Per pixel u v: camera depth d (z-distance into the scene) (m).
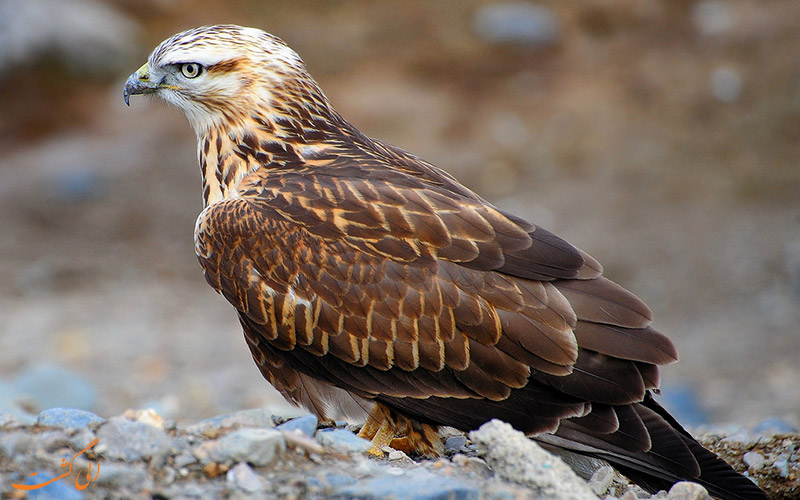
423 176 7.76
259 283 7.18
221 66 7.86
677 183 23.38
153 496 5.69
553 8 28.75
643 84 26.41
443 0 29.17
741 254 20.83
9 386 12.98
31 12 26.97
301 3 29.47
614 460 6.45
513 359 6.62
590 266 6.79
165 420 6.70
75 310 19.36
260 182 7.62
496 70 27.19
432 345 6.77
